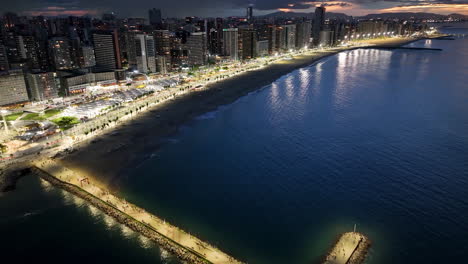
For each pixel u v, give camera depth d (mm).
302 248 99875
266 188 132500
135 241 101375
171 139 183000
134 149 168750
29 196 125188
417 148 169125
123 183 134875
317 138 183375
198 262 92188
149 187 132500
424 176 140750
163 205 120188
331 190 131000
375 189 131375
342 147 171125
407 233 106188
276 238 104125
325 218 114000
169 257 95000
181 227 108062
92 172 143125
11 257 95812
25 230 106625
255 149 169625
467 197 125188
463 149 167250
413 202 122625
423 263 94000
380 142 177000
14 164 149375
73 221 110625
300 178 140250
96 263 93312
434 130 194375
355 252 96125
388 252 97625
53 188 130375
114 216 111875
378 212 116938
